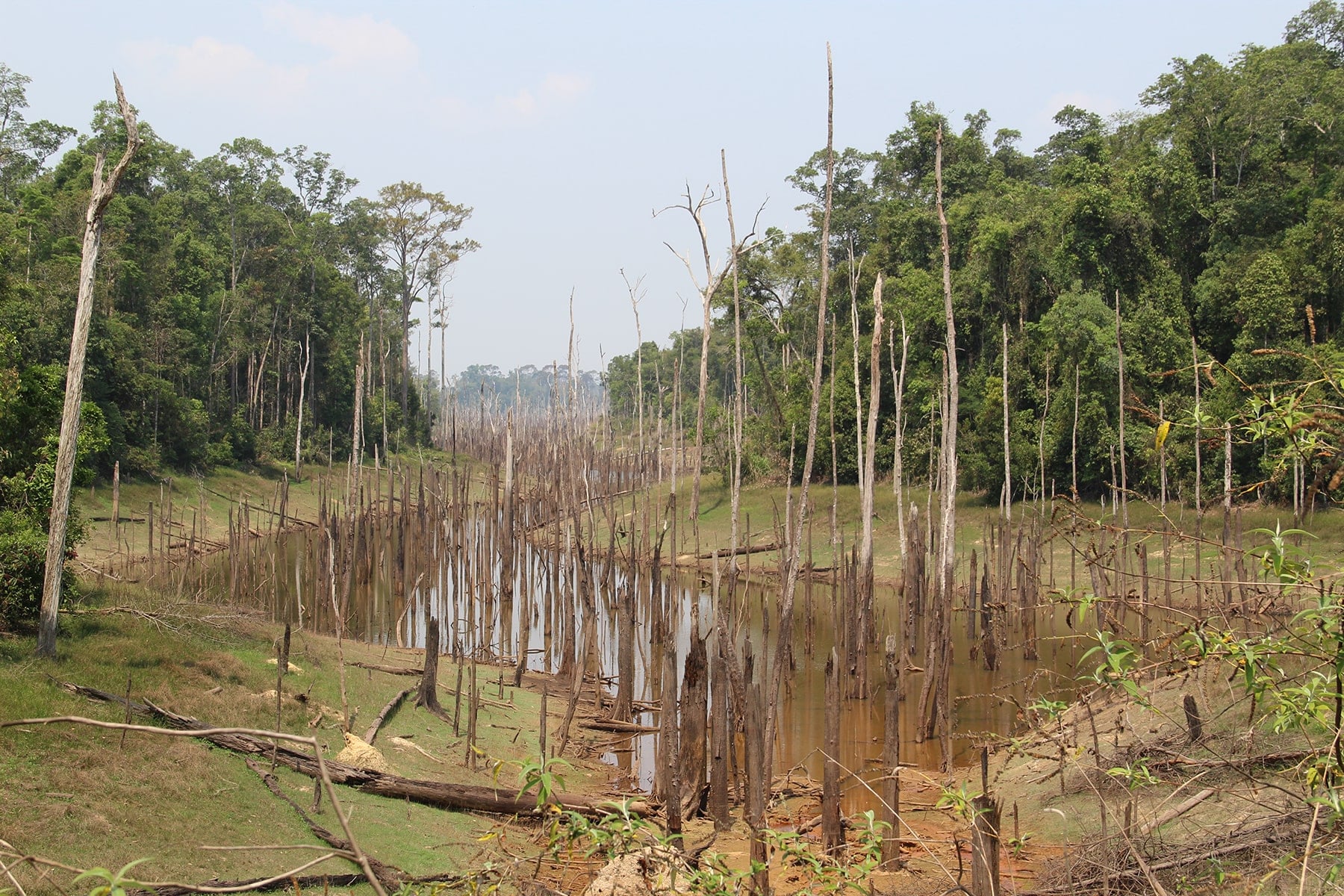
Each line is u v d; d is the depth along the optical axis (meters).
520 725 22.47
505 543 34.56
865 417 52.25
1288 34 58.97
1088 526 8.88
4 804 11.42
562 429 78.31
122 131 56.53
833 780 14.45
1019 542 31.27
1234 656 6.84
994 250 48.69
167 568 36.50
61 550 16.36
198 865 11.64
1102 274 45.72
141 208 55.97
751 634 34.78
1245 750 10.27
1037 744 9.99
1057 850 13.91
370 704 19.70
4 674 14.62
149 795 12.80
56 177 55.72
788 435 54.03
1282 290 40.84
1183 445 36.47
